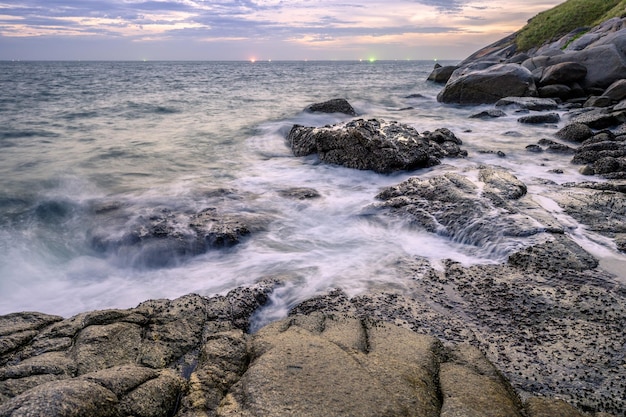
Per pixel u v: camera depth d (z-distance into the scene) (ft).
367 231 28.58
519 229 25.08
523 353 15.99
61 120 69.87
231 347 15.06
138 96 108.27
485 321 18.25
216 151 50.55
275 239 27.71
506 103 79.05
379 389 12.00
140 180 39.09
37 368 13.02
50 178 38.91
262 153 49.88
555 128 61.82
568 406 12.47
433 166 40.98
